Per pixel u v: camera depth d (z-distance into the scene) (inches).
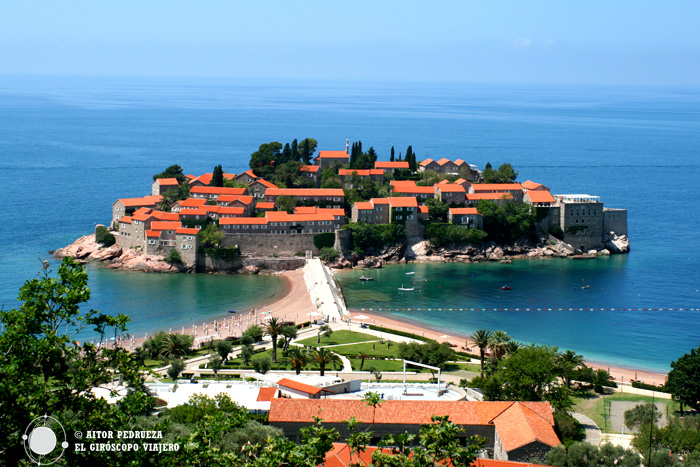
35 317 3786.9
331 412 6240.2
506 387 7450.8
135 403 3978.8
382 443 4606.3
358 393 7288.4
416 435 6181.1
